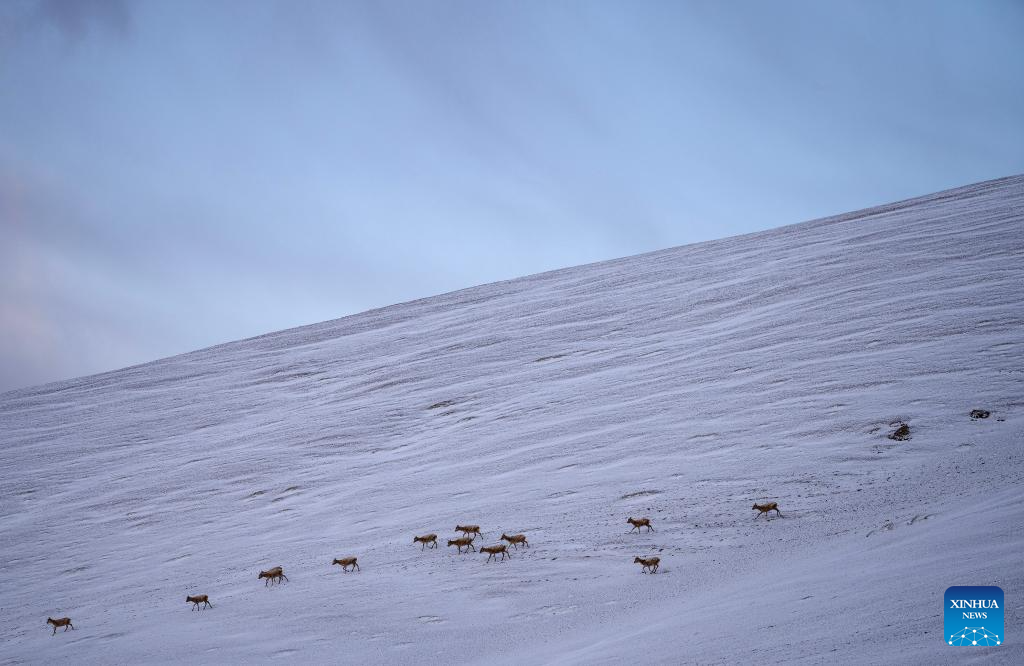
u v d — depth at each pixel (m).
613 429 64.12
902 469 42.94
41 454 98.81
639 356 88.56
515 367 96.88
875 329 74.06
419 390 96.25
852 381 60.75
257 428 95.06
